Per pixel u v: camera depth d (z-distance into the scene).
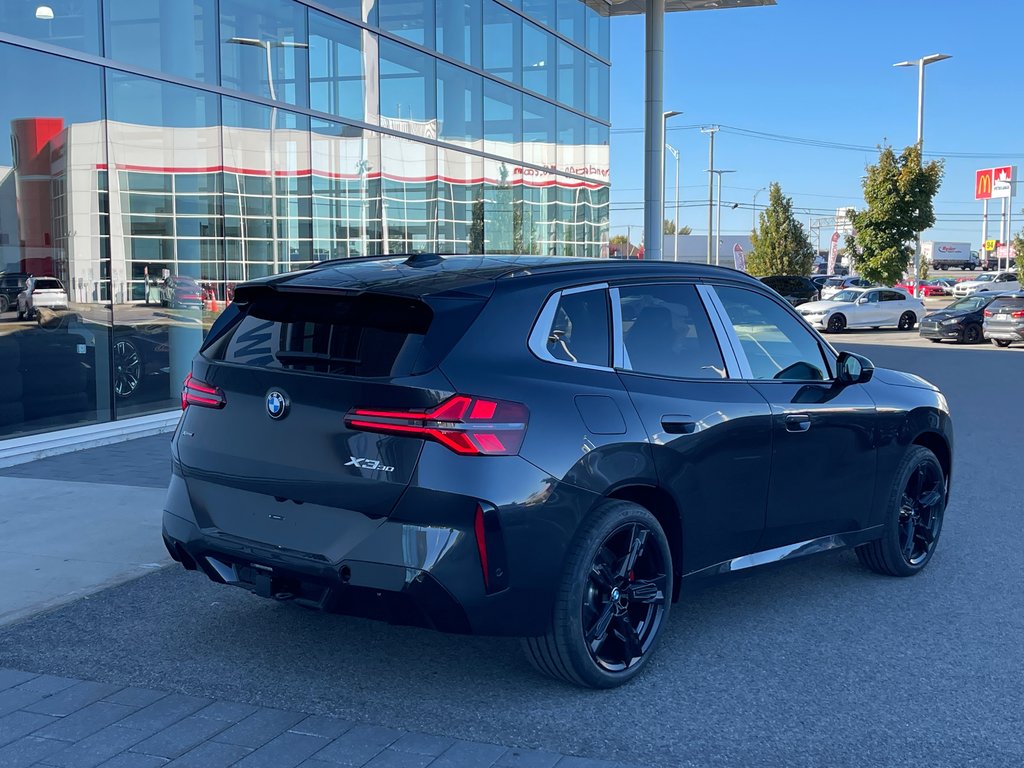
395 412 3.68
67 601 5.21
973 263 129.12
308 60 13.20
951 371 19.59
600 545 3.98
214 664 4.41
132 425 10.41
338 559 3.74
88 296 10.20
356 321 4.00
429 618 3.70
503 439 3.74
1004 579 5.81
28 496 7.46
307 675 4.29
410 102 15.35
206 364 4.33
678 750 3.61
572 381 4.05
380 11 14.56
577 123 21.33
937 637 4.83
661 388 4.39
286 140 12.88
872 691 4.17
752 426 4.68
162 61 11.07
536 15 19.28
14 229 9.34
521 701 4.04
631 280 4.54
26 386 9.42
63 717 3.86
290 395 3.94
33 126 9.56
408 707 3.96
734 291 5.04
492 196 17.86
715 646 4.70
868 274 45.25
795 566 6.09
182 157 11.36
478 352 3.85
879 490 5.54
